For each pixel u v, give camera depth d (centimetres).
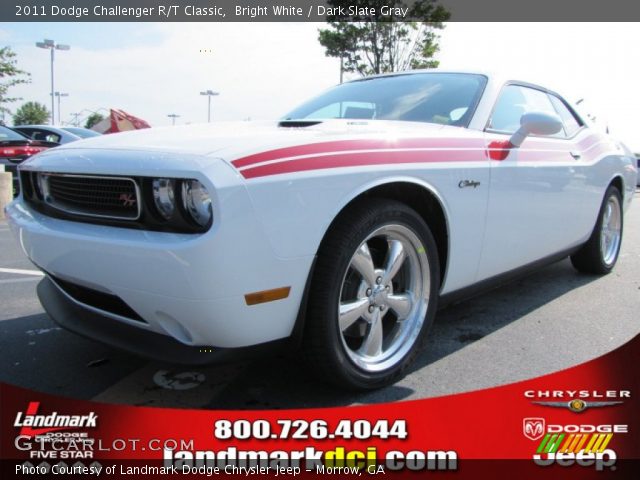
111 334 216
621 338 303
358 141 220
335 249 207
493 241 284
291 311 201
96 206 211
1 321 327
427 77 338
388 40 1678
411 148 237
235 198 179
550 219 333
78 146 235
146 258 184
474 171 263
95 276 203
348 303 226
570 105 402
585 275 450
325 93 369
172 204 186
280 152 195
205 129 255
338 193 204
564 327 321
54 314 242
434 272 253
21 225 233
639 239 650
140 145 211
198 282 178
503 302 371
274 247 188
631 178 459
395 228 232
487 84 314
